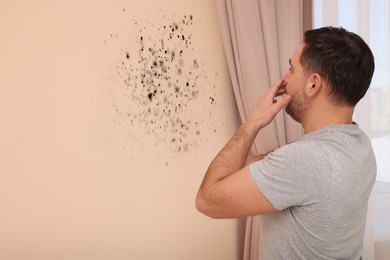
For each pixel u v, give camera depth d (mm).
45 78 1475
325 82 993
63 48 1500
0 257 1429
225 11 1740
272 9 1710
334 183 917
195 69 1793
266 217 1060
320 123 1025
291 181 921
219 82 1870
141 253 1687
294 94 1065
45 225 1493
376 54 1733
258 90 1710
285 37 1729
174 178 1754
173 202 1756
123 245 1646
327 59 977
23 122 1446
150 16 1668
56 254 1515
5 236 1434
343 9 1739
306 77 1028
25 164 1454
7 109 1423
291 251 995
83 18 1532
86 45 1538
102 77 1569
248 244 1823
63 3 1498
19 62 1436
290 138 1739
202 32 1814
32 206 1470
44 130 1479
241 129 1110
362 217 1044
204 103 1824
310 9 1770
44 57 1472
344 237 979
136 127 1648
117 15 1595
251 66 1698
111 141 1598
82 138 1542
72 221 1540
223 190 976
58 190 1509
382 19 1735
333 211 931
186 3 1765
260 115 1098
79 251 1556
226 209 990
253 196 946
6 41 1416
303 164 920
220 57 1872
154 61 1681
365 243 1697
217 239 1878
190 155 1793
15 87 1432
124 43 1610
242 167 1074
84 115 1542
